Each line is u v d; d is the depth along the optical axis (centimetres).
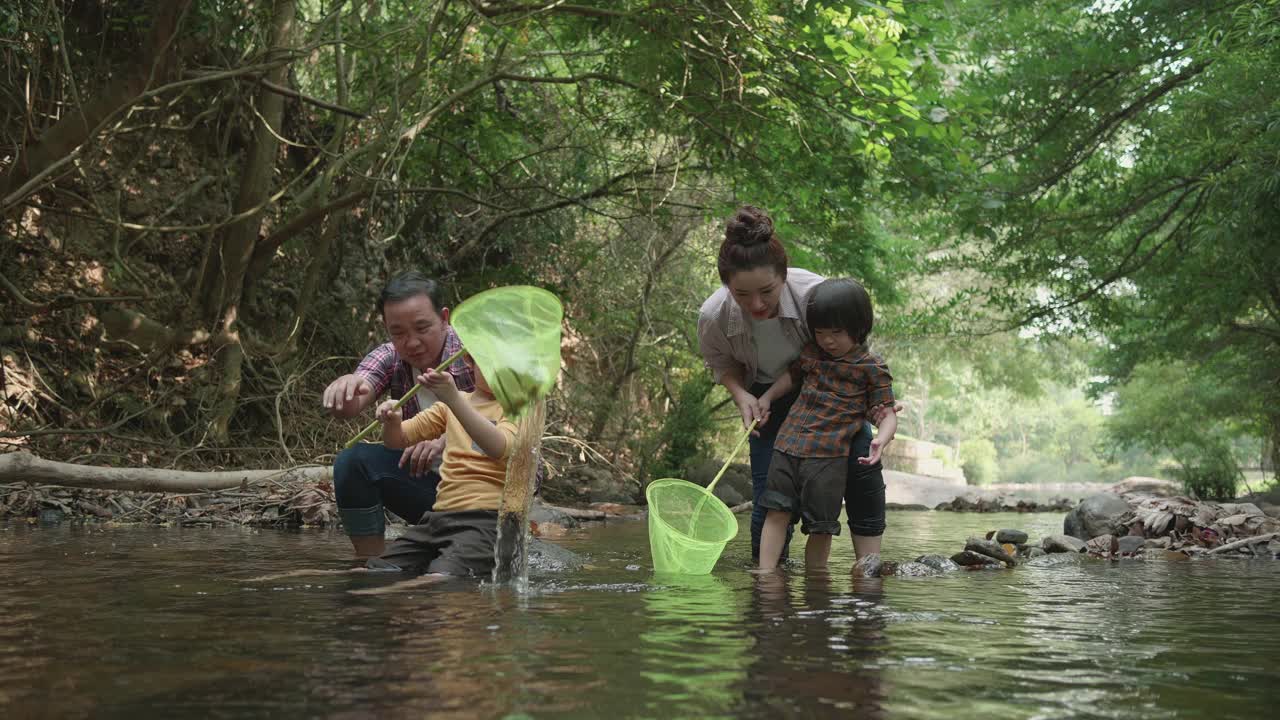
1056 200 1217
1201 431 1938
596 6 838
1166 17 1047
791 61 793
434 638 181
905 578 313
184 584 262
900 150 895
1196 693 145
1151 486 2192
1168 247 1270
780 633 192
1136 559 407
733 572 331
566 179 1108
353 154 789
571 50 970
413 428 330
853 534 381
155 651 167
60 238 775
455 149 1012
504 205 1120
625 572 320
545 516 625
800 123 801
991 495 1628
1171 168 1127
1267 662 170
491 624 198
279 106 837
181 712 127
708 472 1216
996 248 1248
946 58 903
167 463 742
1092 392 1900
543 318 259
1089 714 132
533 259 1221
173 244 846
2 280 688
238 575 284
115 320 775
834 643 181
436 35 913
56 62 678
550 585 271
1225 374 1773
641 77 806
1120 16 1075
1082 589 284
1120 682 152
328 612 212
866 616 218
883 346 1919
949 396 4138
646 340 1346
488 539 297
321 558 339
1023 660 169
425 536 308
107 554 346
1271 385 1698
